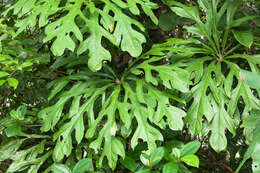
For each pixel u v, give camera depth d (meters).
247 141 1.67
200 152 2.27
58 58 1.83
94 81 1.77
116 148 1.60
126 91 1.70
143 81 1.71
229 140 2.17
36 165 1.77
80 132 1.65
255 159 1.33
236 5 1.80
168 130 1.89
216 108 1.71
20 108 1.80
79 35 1.57
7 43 1.83
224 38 1.81
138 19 2.07
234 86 1.96
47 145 1.98
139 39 1.61
